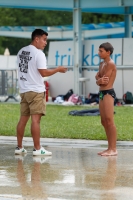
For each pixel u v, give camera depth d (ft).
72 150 73.72
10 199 46.73
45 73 67.46
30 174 57.00
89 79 162.40
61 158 67.21
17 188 50.52
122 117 112.68
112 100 68.54
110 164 62.80
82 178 54.90
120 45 159.02
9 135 88.12
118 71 160.45
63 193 48.65
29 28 210.79
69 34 209.36
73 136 84.58
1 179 54.44
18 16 347.97
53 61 172.24
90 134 86.38
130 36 184.75
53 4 162.40
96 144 78.74
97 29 208.74
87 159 66.39
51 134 86.38
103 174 56.95
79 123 101.86
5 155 69.77
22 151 70.79
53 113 122.72
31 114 68.69
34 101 68.03
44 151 69.21
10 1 163.32
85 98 161.89
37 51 67.97
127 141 81.05
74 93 161.68
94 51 162.40
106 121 69.05
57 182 53.06
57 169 59.77
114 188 50.57
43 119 109.29
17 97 173.78
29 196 47.62
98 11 182.80
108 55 68.08
